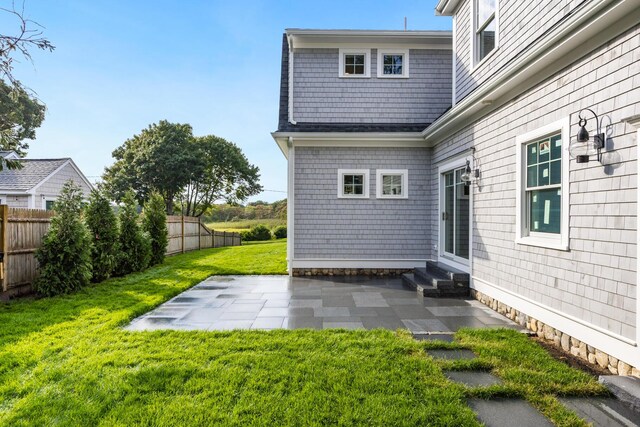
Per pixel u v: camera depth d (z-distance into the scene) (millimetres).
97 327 4066
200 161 23328
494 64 5406
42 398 2482
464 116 5871
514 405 2488
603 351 3125
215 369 2910
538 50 3594
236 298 5777
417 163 8117
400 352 3346
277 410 2352
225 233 18688
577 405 2496
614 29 2986
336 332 3955
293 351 3348
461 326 4316
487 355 3268
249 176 28656
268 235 23766
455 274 5961
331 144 8047
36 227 6395
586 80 3332
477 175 5609
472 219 5828
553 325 3797
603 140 3127
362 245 8117
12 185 14820
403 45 8555
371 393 2568
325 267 8094
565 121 3613
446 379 2791
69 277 5973
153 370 2883
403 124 8531
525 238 4328
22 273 6039
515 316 4547
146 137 22859
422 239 8125
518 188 4461
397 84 8586
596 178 3213
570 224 3557
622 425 2248
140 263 8344
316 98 8578
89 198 7281
